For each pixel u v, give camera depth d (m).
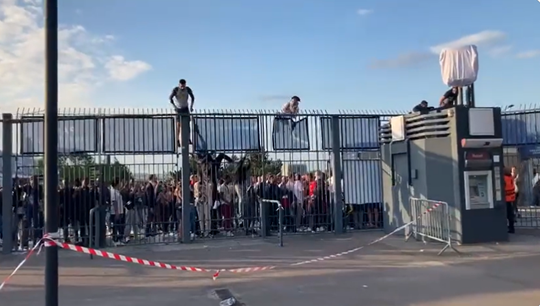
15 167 12.41
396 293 7.55
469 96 13.39
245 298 7.41
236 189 14.22
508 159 15.80
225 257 10.87
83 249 7.62
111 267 9.96
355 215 14.88
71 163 12.85
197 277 8.91
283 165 14.55
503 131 15.62
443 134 12.44
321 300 7.24
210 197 13.95
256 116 14.13
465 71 13.10
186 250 11.88
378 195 15.06
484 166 12.23
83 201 12.73
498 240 12.20
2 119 12.24
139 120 13.20
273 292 7.74
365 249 11.56
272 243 12.73
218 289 7.97
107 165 12.99
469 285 7.97
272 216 14.15
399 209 13.86
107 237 12.88
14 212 12.35
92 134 12.95
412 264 9.73
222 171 14.23
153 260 10.62
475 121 12.25
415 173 13.09
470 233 12.02
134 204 13.16
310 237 13.75
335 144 14.66
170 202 13.44
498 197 12.28
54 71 5.09
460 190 12.05
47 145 5.06
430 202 12.23
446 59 13.34
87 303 7.38
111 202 12.98
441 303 6.95
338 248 11.80
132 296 7.71
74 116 12.61
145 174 13.33
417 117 13.04
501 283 8.06
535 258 10.10
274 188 14.38
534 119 15.16
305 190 14.61
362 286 8.03
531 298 7.14
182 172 13.22
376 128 15.06
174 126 13.41
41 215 12.52
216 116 13.72
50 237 5.09
